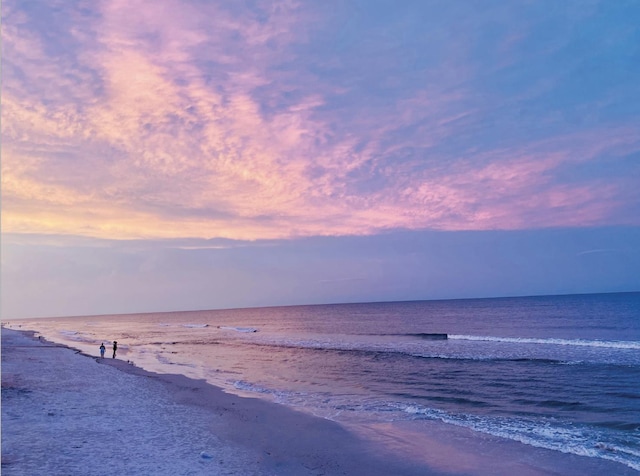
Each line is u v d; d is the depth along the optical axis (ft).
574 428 46.19
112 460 33.45
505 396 61.87
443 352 111.14
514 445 41.45
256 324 309.42
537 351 104.94
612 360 85.97
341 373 86.07
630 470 34.45
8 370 79.92
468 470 35.76
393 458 38.50
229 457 36.73
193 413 52.06
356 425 48.88
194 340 178.50
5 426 41.14
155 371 89.81
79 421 44.60
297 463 36.76
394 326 220.84
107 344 164.04
